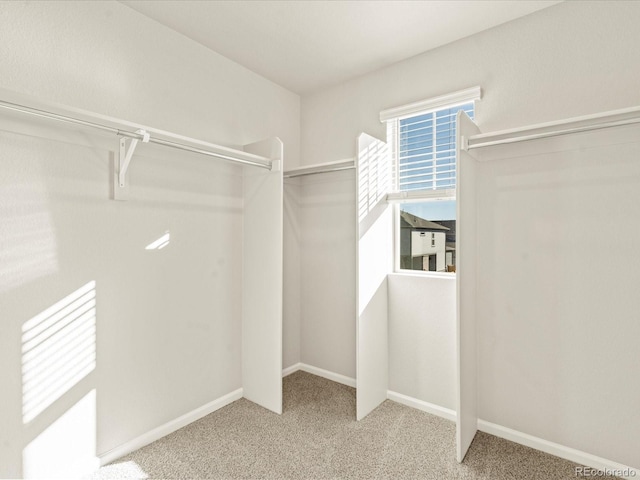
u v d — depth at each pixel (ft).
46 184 5.33
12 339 5.03
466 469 5.94
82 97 5.72
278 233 7.74
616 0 5.77
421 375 8.09
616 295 5.81
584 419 6.11
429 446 6.61
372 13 6.57
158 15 6.63
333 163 8.13
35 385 5.24
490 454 6.37
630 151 5.65
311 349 10.23
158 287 6.84
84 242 5.77
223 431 7.08
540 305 6.51
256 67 8.66
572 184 6.15
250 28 7.06
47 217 5.35
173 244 7.10
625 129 5.66
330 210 9.71
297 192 10.29
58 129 5.41
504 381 6.92
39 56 5.25
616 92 5.78
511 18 6.70
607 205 5.85
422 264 8.50
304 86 9.71
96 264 5.93
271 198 7.88
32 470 5.22
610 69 5.83
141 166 6.52
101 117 5.15
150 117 6.70
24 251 5.13
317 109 9.99
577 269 6.14
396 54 8.05
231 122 8.32
